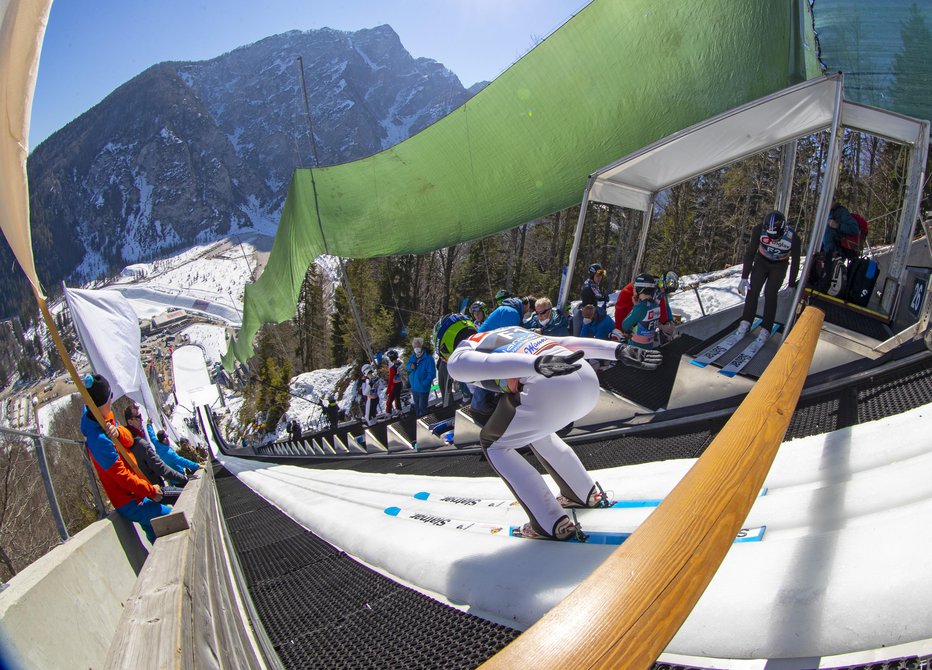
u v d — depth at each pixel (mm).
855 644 1304
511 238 28109
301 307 51188
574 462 2922
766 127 5301
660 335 6434
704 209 24359
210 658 1417
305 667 2039
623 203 6707
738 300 9336
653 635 845
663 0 6871
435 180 10445
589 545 2381
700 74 7250
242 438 39781
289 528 5098
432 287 35281
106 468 4469
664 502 1254
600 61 7672
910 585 1326
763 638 1417
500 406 2680
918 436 2479
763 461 1391
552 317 6590
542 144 8930
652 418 4637
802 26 6551
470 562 2561
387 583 2828
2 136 1708
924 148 4555
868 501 1971
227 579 2818
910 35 7094
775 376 2041
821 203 4191
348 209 11961
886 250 6875
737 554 1788
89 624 3342
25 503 10195
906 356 3904
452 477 4988
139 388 8586
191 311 163625
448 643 2002
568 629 862
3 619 2535
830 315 5109
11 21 1587
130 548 4543
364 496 5270
